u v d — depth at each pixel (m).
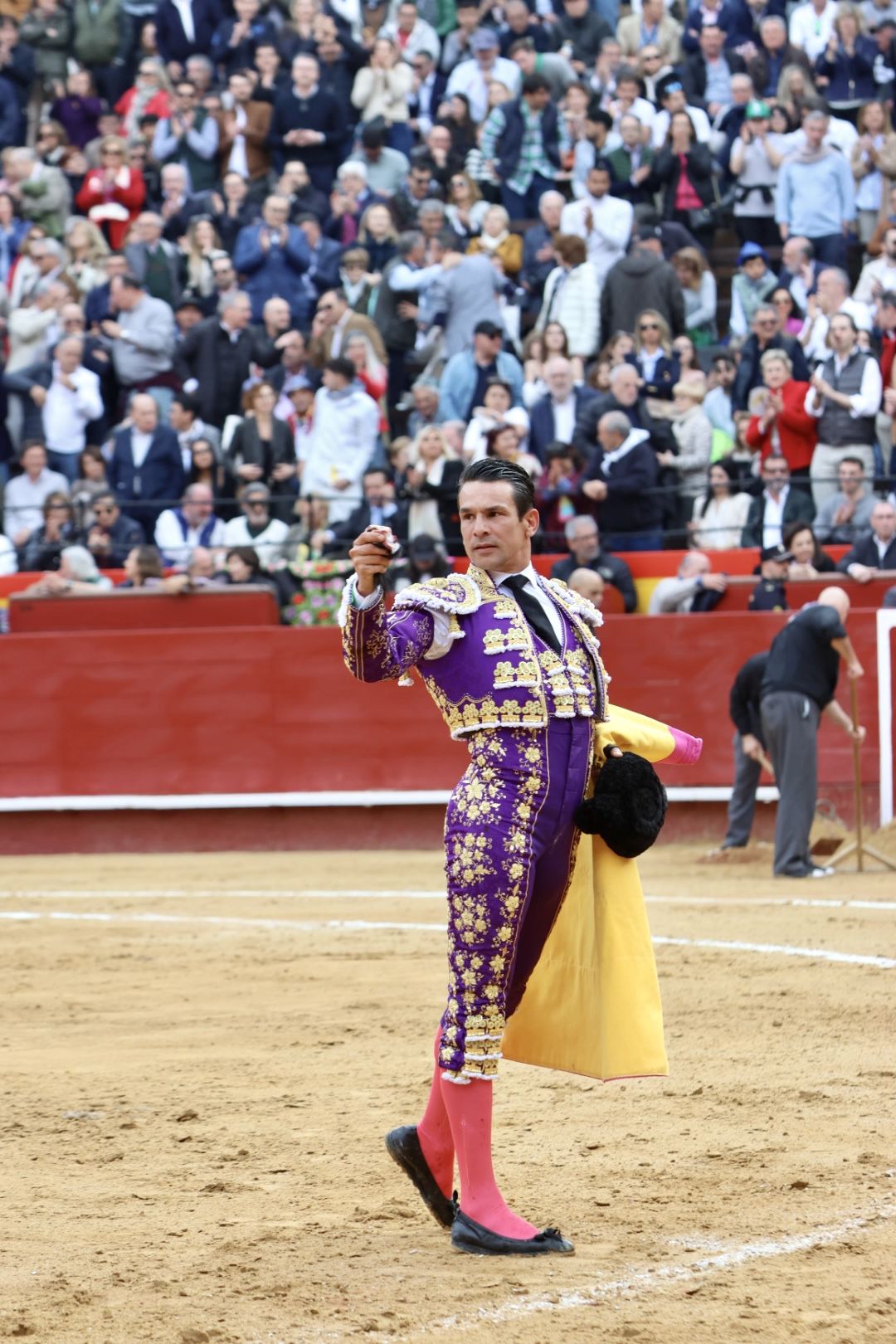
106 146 52.75
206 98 54.12
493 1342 9.34
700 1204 12.17
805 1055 17.14
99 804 44.53
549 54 53.47
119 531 45.31
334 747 43.88
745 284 47.00
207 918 30.20
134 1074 17.14
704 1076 16.42
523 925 11.49
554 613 11.73
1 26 58.56
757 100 51.22
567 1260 10.92
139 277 49.88
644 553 43.09
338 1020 19.81
